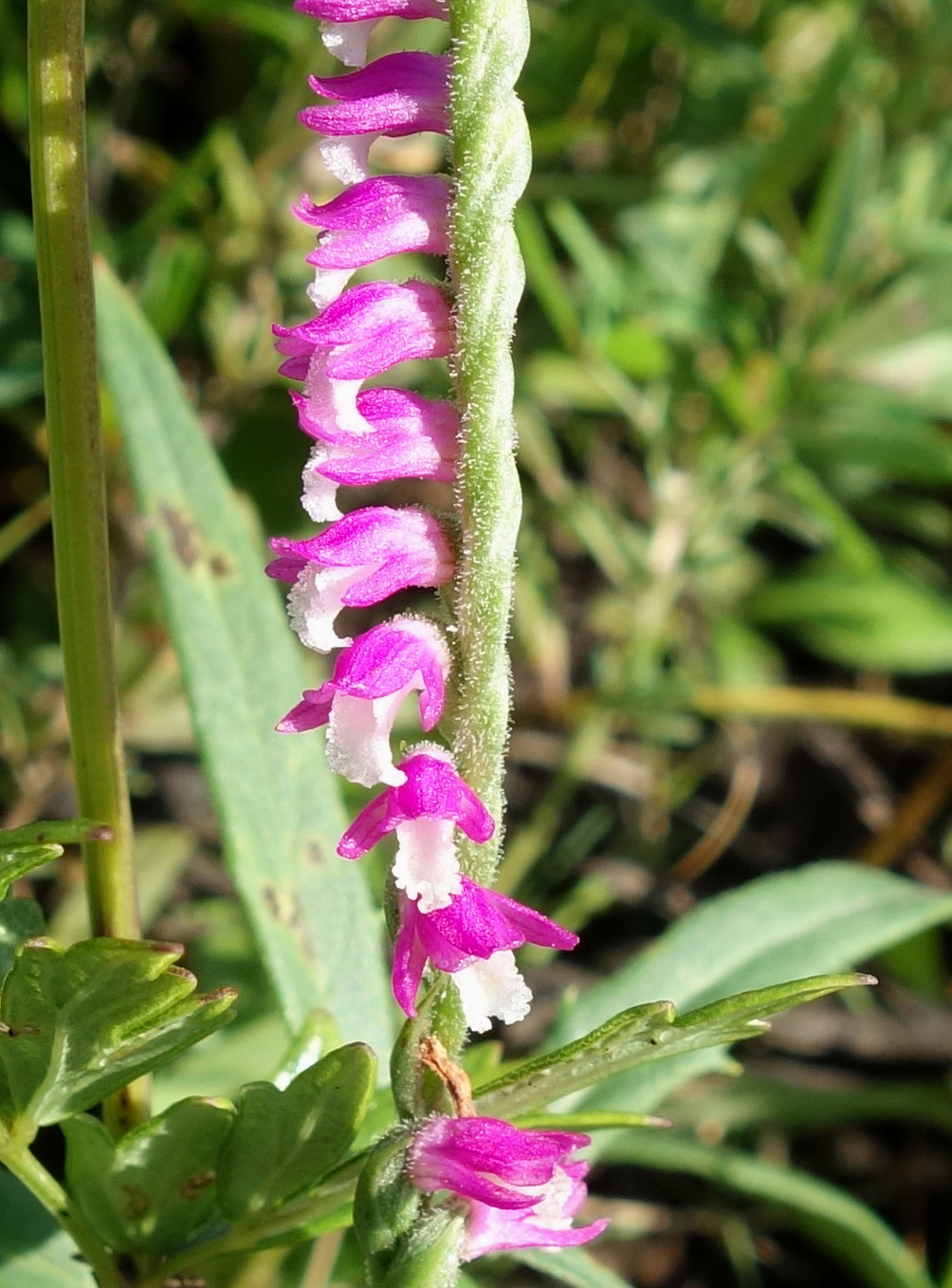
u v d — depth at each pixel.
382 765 0.05
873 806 0.15
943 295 0.13
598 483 0.16
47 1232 0.07
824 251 0.13
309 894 0.07
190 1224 0.06
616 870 0.15
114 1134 0.06
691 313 0.13
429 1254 0.05
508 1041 0.13
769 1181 0.11
